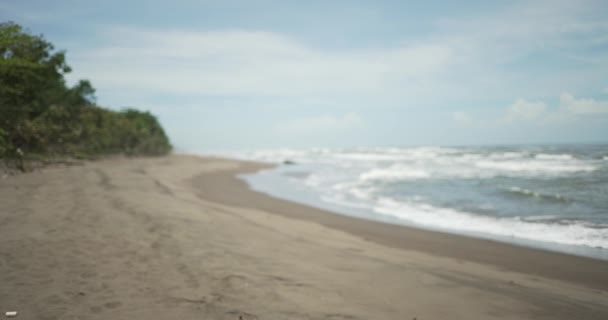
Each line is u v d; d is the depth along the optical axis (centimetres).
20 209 807
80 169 2259
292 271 498
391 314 380
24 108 2328
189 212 946
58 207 856
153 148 6481
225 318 331
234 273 462
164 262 496
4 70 2022
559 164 2639
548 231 973
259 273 473
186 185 2166
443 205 1412
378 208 1418
